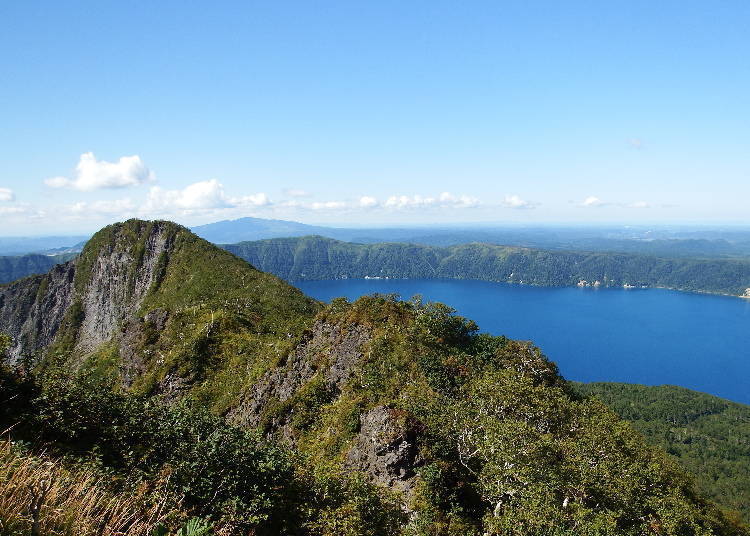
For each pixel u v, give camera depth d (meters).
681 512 37.72
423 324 68.00
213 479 20.91
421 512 31.38
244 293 148.12
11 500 11.71
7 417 21.77
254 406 68.50
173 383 95.44
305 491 24.69
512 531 28.70
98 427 23.55
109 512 14.48
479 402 42.06
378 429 39.16
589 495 35.94
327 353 67.12
